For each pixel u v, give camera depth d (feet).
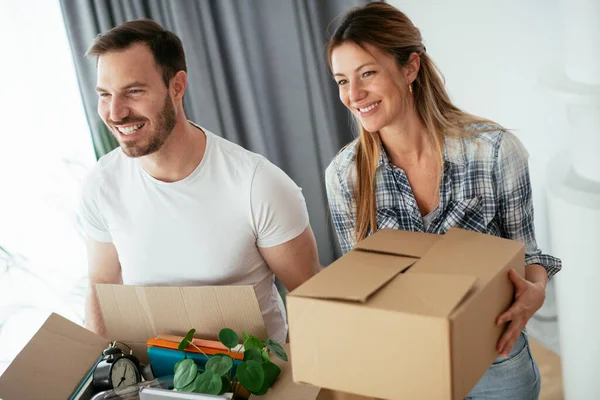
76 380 4.34
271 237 4.90
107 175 5.09
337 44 4.17
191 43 8.37
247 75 8.55
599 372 6.37
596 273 6.08
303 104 8.73
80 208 5.24
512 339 3.65
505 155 4.28
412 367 3.14
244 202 4.79
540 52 6.40
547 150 6.63
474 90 7.25
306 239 5.05
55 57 8.50
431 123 4.40
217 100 8.66
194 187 4.84
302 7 8.23
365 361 3.25
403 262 3.62
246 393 4.09
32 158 8.79
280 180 4.90
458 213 4.43
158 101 4.60
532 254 4.49
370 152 4.51
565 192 6.07
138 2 8.18
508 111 6.97
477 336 3.29
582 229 6.02
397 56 4.14
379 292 3.30
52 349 4.35
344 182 4.68
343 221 4.83
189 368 4.00
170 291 4.51
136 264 5.14
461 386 3.18
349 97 4.24
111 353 4.48
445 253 3.68
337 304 3.22
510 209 4.42
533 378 4.69
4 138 8.66
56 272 9.07
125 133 4.64
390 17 4.13
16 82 8.53
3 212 8.87
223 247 4.91
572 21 5.82
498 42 6.77
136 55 4.53
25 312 9.09
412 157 4.50
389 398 3.26
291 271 5.07
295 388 3.99
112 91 4.55
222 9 8.31
